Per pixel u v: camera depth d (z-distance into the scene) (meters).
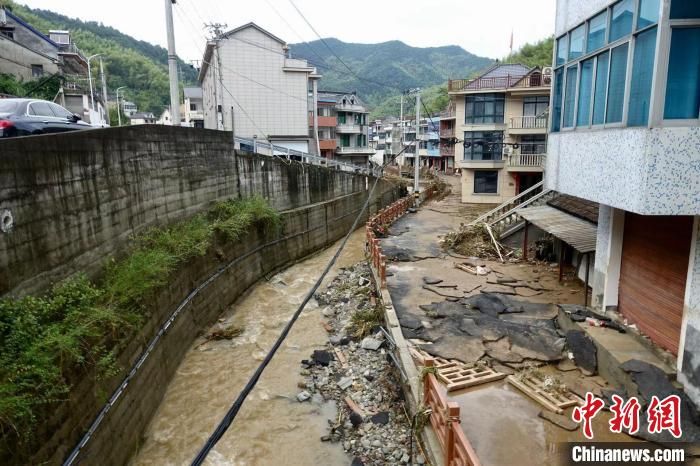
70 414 6.30
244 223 16.56
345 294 16.03
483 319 11.12
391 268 16.31
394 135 73.25
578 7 9.00
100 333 7.36
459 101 35.31
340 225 28.00
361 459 7.70
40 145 7.52
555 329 10.43
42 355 5.86
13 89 30.86
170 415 9.45
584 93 8.73
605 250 9.97
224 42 36.06
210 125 41.91
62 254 8.02
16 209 6.83
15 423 5.04
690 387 7.02
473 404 7.69
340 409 9.33
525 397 7.91
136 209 11.52
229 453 8.26
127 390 8.20
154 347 9.77
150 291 9.80
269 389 10.33
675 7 6.16
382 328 11.52
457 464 5.63
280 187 22.98
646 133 6.44
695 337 6.91
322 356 11.57
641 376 7.38
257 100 37.34
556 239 16.25
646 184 6.50
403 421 8.38
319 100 49.97
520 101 32.69
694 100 6.32
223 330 13.46
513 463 6.20
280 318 14.66
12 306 6.33
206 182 16.62
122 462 7.77
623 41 7.25
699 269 6.86
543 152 32.38
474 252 17.98
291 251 21.67
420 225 25.38
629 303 9.41
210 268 14.47
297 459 8.00
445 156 65.62
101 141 9.80
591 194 8.20
